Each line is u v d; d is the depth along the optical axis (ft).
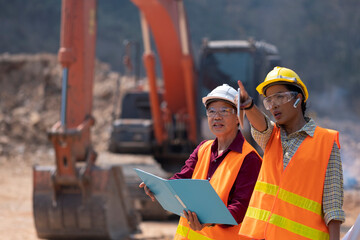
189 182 9.38
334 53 176.45
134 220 27.37
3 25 142.82
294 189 9.35
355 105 150.10
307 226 9.19
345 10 195.42
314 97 153.48
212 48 34.04
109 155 67.51
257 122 9.81
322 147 9.43
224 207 9.45
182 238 11.02
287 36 179.11
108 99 83.61
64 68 23.06
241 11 183.52
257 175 10.59
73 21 23.24
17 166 60.08
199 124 34.19
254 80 33.27
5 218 32.65
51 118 75.46
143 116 38.32
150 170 34.63
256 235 9.52
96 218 23.38
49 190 23.77
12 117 74.08
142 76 109.09
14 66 83.56
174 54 32.04
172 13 30.30
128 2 169.27
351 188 49.73
